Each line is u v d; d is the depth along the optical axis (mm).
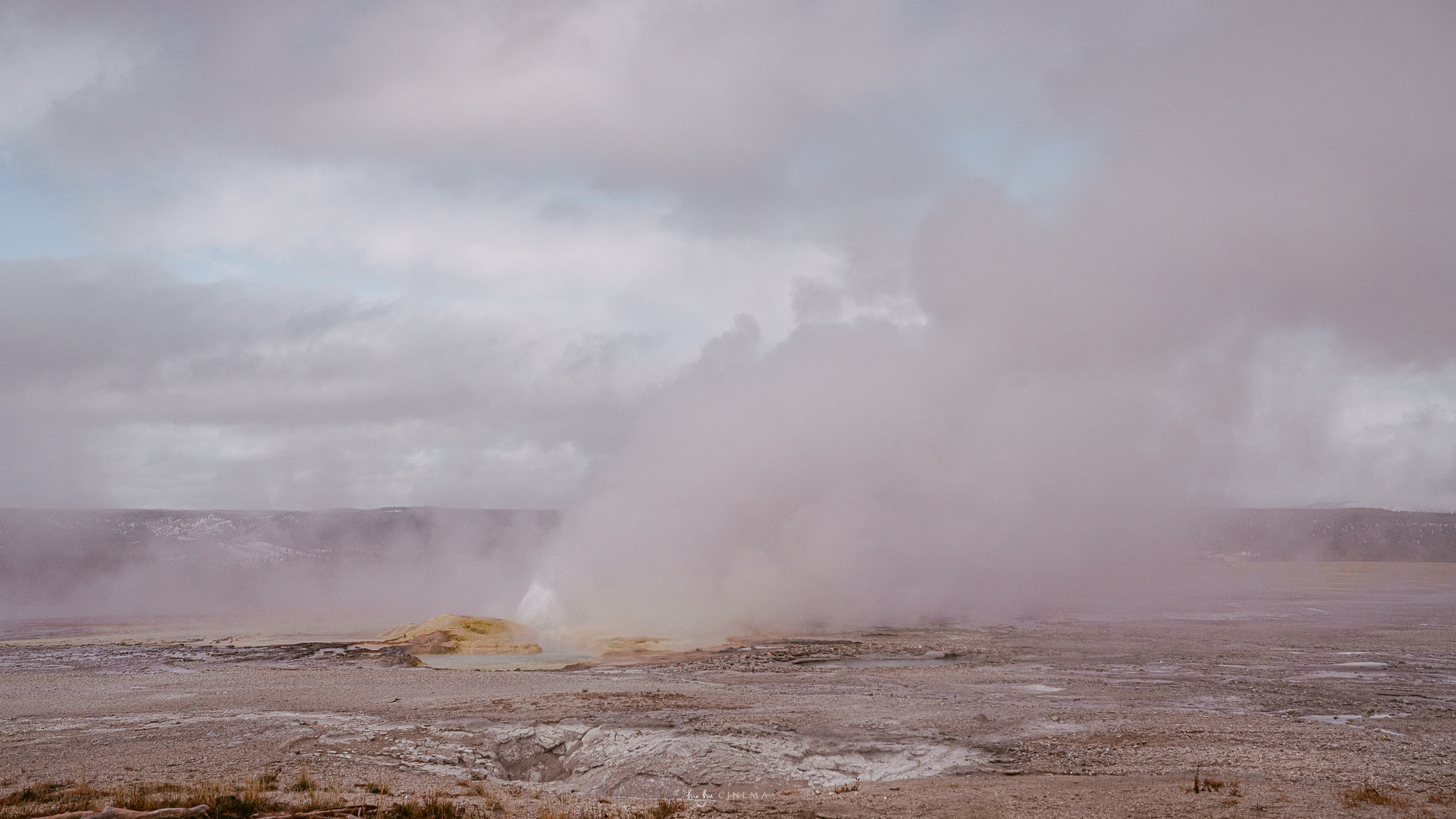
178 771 19938
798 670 39062
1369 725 25656
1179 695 30938
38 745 22922
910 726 24797
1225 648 47156
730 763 21203
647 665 41438
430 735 24016
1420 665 40031
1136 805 16172
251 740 23484
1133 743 22734
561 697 29844
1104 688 32750
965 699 29891
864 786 19062
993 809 16172
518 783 20531
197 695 31422
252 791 16938
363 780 19422
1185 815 15367
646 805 17516
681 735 23609
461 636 49250
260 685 33906
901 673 37594
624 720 25531
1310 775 19109
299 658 44781
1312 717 26859
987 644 49531
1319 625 60906
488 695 30719
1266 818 15039
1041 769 20312
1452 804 16234
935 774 20297
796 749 22250
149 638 58062
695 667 40500
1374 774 19234
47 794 17109
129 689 33281
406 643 49500
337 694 31234
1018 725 25031
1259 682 34375
